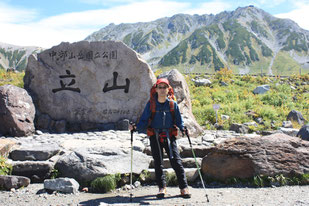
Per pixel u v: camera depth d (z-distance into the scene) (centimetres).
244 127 968
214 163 548
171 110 451
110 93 1002
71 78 1019
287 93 1791
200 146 662
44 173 572
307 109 1420
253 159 520
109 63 1000
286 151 529
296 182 498
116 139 805
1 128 852
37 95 1025
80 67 1012
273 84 2016
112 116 996
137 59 983
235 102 1409
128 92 995
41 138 838
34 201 469
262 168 512
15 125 839
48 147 653
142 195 482
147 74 983
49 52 1033
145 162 600
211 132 943
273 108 1327
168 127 456
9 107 848
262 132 907
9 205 454
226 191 480
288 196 426
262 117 1180
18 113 862
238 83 2055
